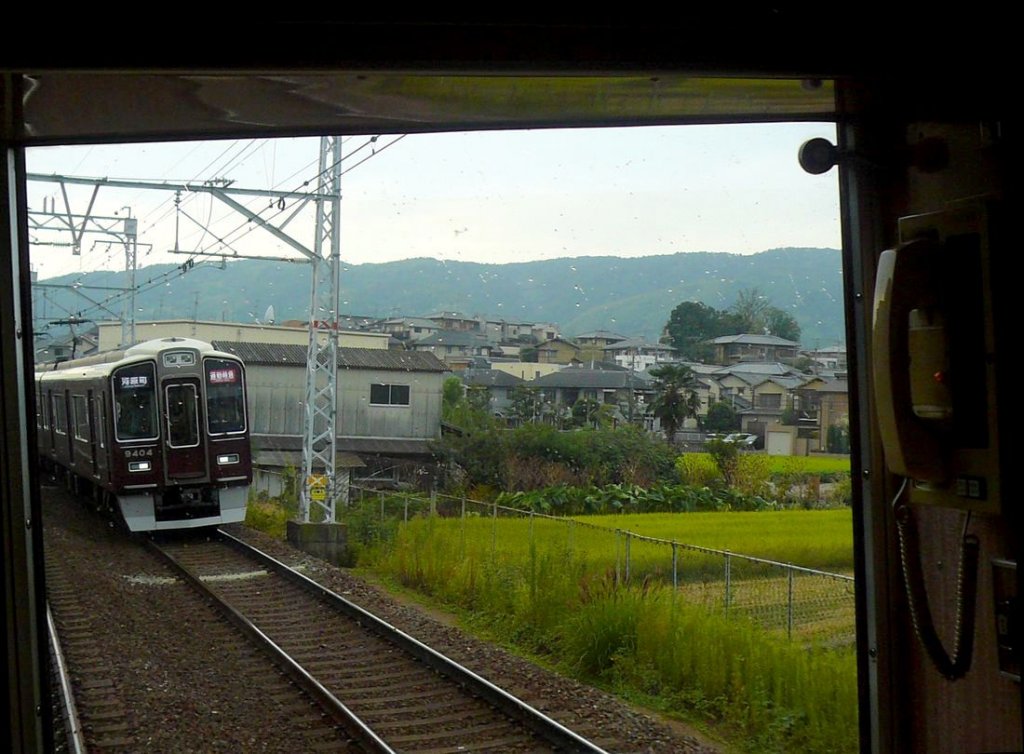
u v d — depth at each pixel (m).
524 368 47.19
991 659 2.46
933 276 2.41
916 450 2.41
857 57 2.44
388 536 17.81
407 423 35.00
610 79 2.50
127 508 17.73
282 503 23.06
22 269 2.79
